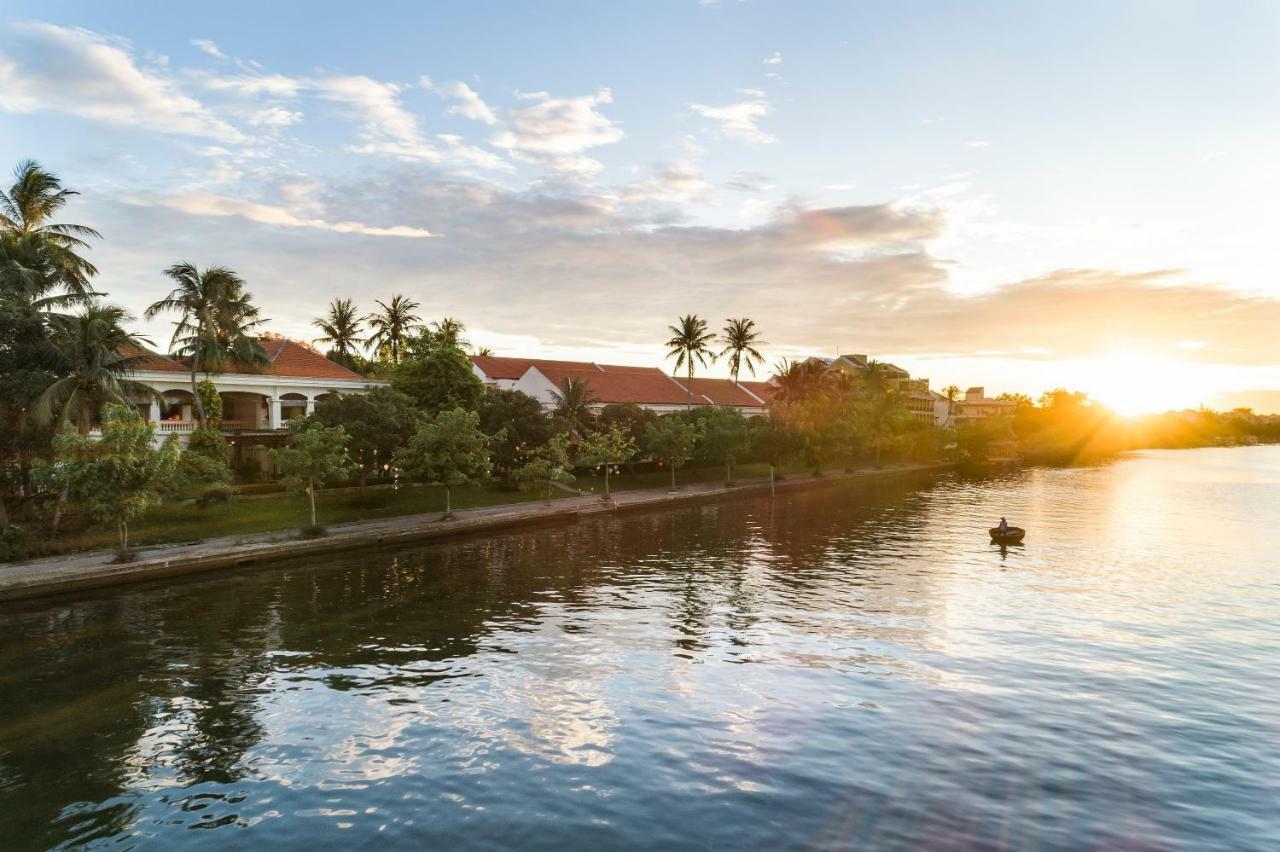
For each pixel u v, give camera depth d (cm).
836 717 1991
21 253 4294
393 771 1683
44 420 3688
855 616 3061
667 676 2320
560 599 3338
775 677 2311
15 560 3622
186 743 1838
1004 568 4134
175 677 2305
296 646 2625
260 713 2023
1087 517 6456
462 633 2792
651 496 7238
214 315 5684
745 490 8131
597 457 6850
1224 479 10775
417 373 6938
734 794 1568
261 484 5347
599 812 1494
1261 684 2256
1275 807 1520
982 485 9719
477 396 6938
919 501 7725
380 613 3075
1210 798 1556
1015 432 18888
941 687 2223
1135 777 1650
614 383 10575
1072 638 2756
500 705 2077
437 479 5328
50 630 2805
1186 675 2339
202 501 4603
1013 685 2245
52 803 1552
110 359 4125
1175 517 6488
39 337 4053
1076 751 1783
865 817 1471
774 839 1390
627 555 4478
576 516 6031
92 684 2241
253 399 6894
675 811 1497
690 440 7794
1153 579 3856
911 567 4147
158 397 4731
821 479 9712
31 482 4141
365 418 5522
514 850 1359
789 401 10450
